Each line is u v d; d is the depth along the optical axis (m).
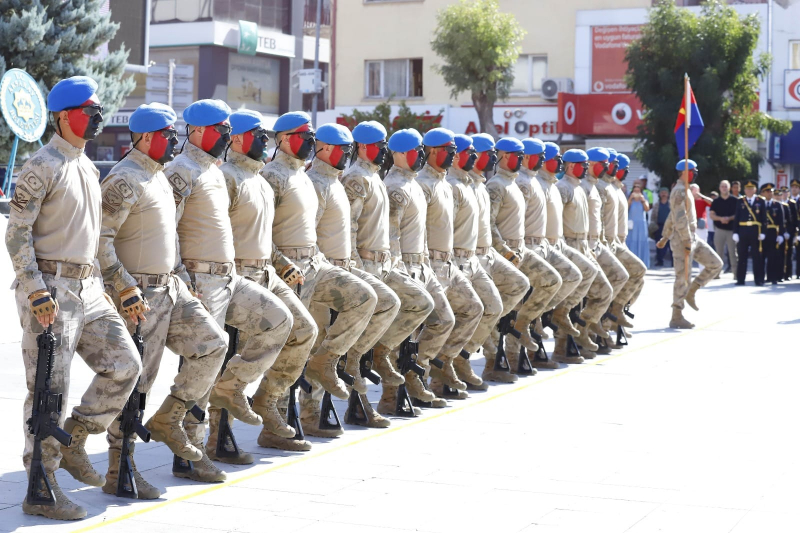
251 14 47.72
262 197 7.73
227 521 6.22
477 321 10.03
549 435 8.66
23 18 21.95
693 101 17.72
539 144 11.91
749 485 7.14
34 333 6.16
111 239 6.50
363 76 40.31
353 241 8.86
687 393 10.67
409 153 9.48
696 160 29.86
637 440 8.49
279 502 6.64
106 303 6.38
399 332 9.16
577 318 12.73
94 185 6.28
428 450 8.11
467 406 9.93
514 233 11.39
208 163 7.25
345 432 8.77
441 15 33.91
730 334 15.45
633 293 14.02
